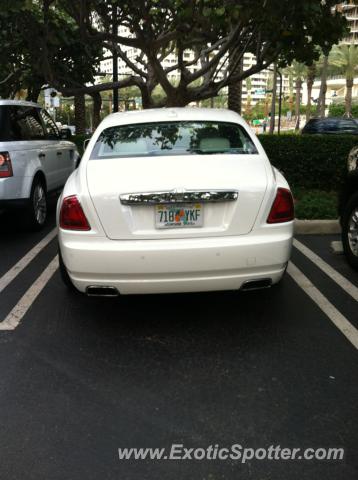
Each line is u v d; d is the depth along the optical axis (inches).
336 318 166.4
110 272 141.6
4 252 242.8
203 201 141.4
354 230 210.2
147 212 142.1
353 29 3193.9
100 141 171.5
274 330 157.9
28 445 105.7
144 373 133.1
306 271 211.6
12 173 256.2
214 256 140.9
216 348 146.6
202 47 480.7
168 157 158.2
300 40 383.2
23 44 462.0
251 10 312.8
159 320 165.8
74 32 474.0
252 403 119.6
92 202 142.3
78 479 96.7
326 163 369.7
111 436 108.5
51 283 199.0
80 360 140.3
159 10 373.4
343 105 2733.8
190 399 121.3
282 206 147.8
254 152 167.3
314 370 134.1
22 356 142.6
